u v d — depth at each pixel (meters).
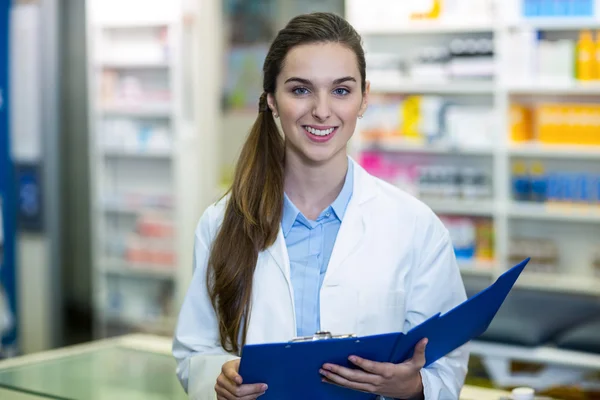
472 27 4.95
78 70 5.87
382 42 5.37
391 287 1.56
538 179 4.93
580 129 4.80
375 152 5.38
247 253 1.58
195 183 5.57
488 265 5.01
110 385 1.89
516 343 3.57
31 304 5.32
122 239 5.94
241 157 1.63
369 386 1.38
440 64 5.08
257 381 1.34
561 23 4.76
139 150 5.74
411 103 5.14
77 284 6.03
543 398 1.88
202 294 1.66
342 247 1.57
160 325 5.83
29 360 2.12
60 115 5.21
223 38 6.30
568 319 3.82
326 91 1.47
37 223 5.22
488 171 5.23
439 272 1.60
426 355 1.49
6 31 4.27
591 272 5.02
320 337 1.36
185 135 5.50
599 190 4.81
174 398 1.79
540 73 4.82
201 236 1.69
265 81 1.58
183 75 5.45
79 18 5.82
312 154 1.51
